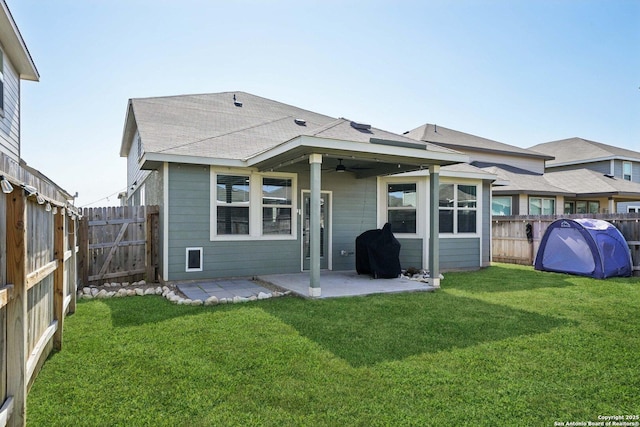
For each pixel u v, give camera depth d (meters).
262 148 8.82
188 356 3.83
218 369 3.52
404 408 2.84
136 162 13.15
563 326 4.98
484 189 11.27
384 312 5.65
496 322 5.15
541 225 12.15
